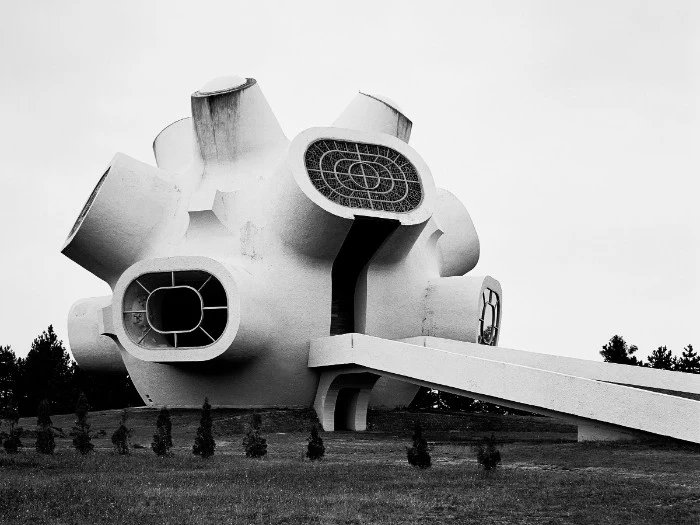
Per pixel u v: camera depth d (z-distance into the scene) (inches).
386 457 804.0
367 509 518.9
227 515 497.7
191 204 1267.2
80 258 1304.1
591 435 888.9
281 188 1219.9
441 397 1929.1
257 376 1214.9
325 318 1237.1
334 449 890.1
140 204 1289.4
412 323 1314.0
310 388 1242.6
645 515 498.0
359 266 1293.1
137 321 1202.0
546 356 1159.6
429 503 534.9
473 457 804.0
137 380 1275.8
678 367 1861.5
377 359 1093.8
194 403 1243.8
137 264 1179.9
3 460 721.6
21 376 1833.2
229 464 721.6
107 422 1163.3
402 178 1259.8
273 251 1229.7
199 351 1149.7
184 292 1216.2
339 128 1257.4
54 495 544.1
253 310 1162.0
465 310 1314.0
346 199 1203.9
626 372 1139.3
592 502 535.5
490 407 1930.4
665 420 828.6
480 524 486.0
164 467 696.4
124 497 543.5
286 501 539.8
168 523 473.7
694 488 577.9
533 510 517.3
